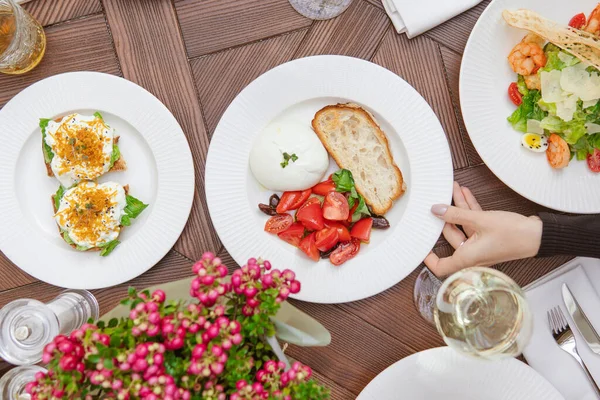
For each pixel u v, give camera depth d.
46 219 1.21
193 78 1.21
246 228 1.18
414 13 1.16
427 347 1.22
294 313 0.96
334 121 1.20
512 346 0.99
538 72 1.15
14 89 1.20
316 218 1.14
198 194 1.21
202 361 0.69
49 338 1.07
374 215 1.20
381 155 1.20
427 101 1.22
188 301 0.90
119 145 1.20
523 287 1.21
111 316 0.91
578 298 1.19
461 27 1.21
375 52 1.21
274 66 1.22
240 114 1.16
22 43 1.11
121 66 1.21
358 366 1.22
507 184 1.17
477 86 1.17
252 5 1.21
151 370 0.68
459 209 1.15
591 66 1.13
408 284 1.22
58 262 1.19
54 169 1.16
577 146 1.17
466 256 1.17
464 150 1.23
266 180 1.17
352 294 1.16
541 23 1.11
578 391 1.17
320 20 1.21
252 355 0.81
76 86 1.16
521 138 1.19
